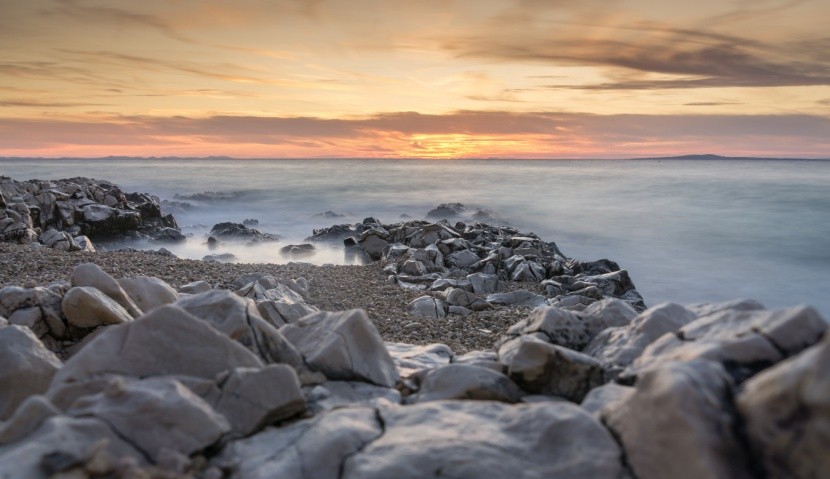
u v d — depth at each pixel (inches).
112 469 110.4
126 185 2871.6
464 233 930.1
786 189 1966.0
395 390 180.1
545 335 214.2
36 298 229.3
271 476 121.3
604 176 3223.4
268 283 439.8
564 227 1398.9
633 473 116.5
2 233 768.3
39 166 6264.8
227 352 161.2
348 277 599.5
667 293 799.1
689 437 105.2
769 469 102.3
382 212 1795.0
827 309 727.1
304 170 4830.2
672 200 1815.9
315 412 158.1
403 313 438.6
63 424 117.0
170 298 281.6
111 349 153.0
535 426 133.0
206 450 127.0
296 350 183.5
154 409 126.8
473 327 410.6
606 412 135.3
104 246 1021.8
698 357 129.6
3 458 105.9
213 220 1632.6
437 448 125.0
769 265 960.9
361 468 119.8
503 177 3292.3
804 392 97.0
